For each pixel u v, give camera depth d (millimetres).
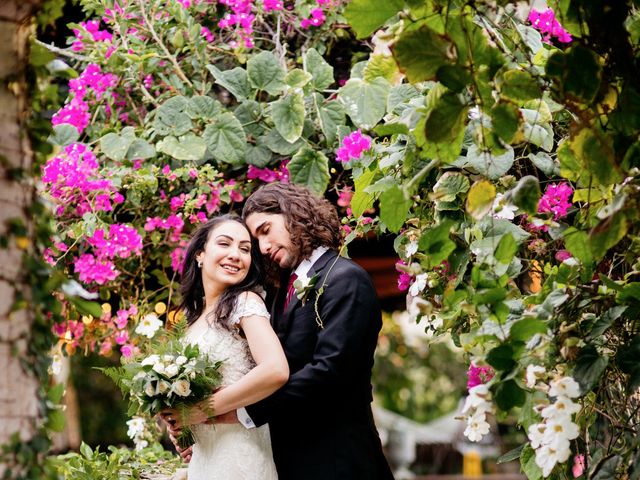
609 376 2799
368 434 3139
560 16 2516
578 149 2408
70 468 3480
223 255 3205
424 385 17109
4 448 1902
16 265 1956
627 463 2484
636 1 2457
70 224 3891
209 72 4230
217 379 3057
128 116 4164
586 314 2617
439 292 3109
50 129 2113
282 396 3000
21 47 2025
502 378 2361
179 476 3398
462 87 2307
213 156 4008
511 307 2666
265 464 3107
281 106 3758
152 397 3039
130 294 4262
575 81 2320
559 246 3369
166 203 4039
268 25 4320
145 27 4094
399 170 3246
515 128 2383
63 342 4141
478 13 2367
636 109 2393
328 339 3043
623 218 2361
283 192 3297
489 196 2471
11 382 1931
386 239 4934
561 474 2863
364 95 3566
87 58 4016
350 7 2367
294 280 3250
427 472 14742
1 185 1955
